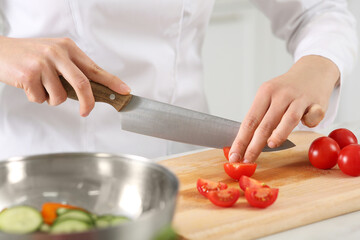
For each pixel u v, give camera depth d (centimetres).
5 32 113
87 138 116
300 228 77
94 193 73
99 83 95
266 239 73
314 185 88
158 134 100
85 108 91
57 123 114
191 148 130
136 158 71
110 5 108
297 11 128
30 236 50
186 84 126
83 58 93
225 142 101
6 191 70
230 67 229
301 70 105
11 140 114
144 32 114
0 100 113
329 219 80
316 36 119
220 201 77
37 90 92
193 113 100
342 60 112
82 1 106
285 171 96
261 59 226
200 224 72
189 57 124
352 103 220
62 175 73
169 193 64
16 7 109
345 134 106
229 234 71
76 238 50
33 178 72
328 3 130
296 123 94
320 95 101
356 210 83
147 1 110
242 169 90
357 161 90
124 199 71
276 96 96
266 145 101
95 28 109
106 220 63
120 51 113
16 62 90
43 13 107
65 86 93
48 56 89
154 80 118
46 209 65
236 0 218
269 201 76
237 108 235
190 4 116
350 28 125
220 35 224
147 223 53
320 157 95
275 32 139
